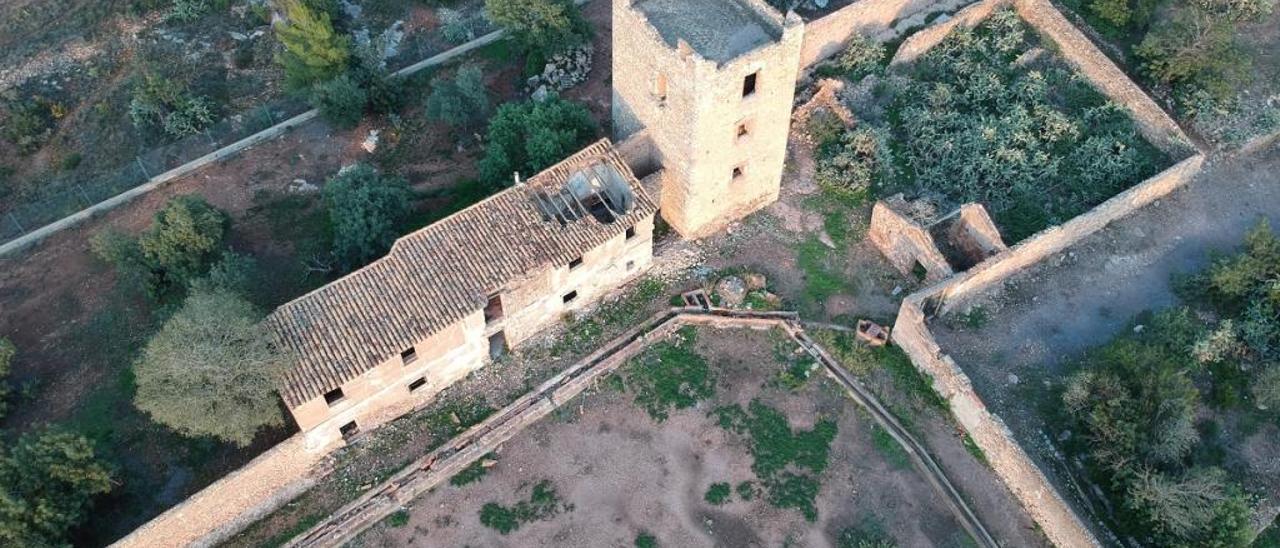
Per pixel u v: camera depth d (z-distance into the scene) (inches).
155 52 2026.3
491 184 1683.1
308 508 1364.4
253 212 1736.0
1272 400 1448.1
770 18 1466.5
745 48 1451.8
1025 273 1630.2
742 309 1568.7
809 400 1473.9
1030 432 1425.9
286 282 1624.0
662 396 1475.1
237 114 1919.3
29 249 1699.1
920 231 1533.0
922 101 1895.9
